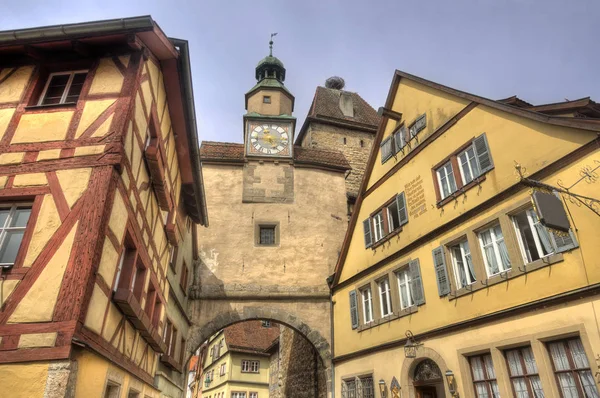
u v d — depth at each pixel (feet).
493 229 30.96
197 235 51.19
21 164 19.26
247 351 120.88
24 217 18.48
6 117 20.85
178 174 34.83
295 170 59.62
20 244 17.67
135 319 22.34
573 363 23.48
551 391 23.85
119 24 22.04
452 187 36.17
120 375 21.70
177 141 32.40
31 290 16.16
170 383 39.50
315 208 57.62
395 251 41.32
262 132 61.31
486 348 28.48
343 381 46.14
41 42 22.26
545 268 25.76
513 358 27.12
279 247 54.34
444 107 39.22
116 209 19.45
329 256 55.06
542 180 27.30
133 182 22.11
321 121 91.45
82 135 20.06
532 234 27.94
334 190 59.77
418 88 43.91
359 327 44.62
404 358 36.68
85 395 16.83
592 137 24.86
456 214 34.42
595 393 22.21
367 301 45.52
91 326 17.10
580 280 23.57
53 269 16.58
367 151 91.81
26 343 15.20
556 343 24.61
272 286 51.96
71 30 21.86
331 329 50.49
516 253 27.91
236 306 50.52
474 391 29.40
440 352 32.63
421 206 39.17
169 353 37.81
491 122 33.04
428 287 35.60
